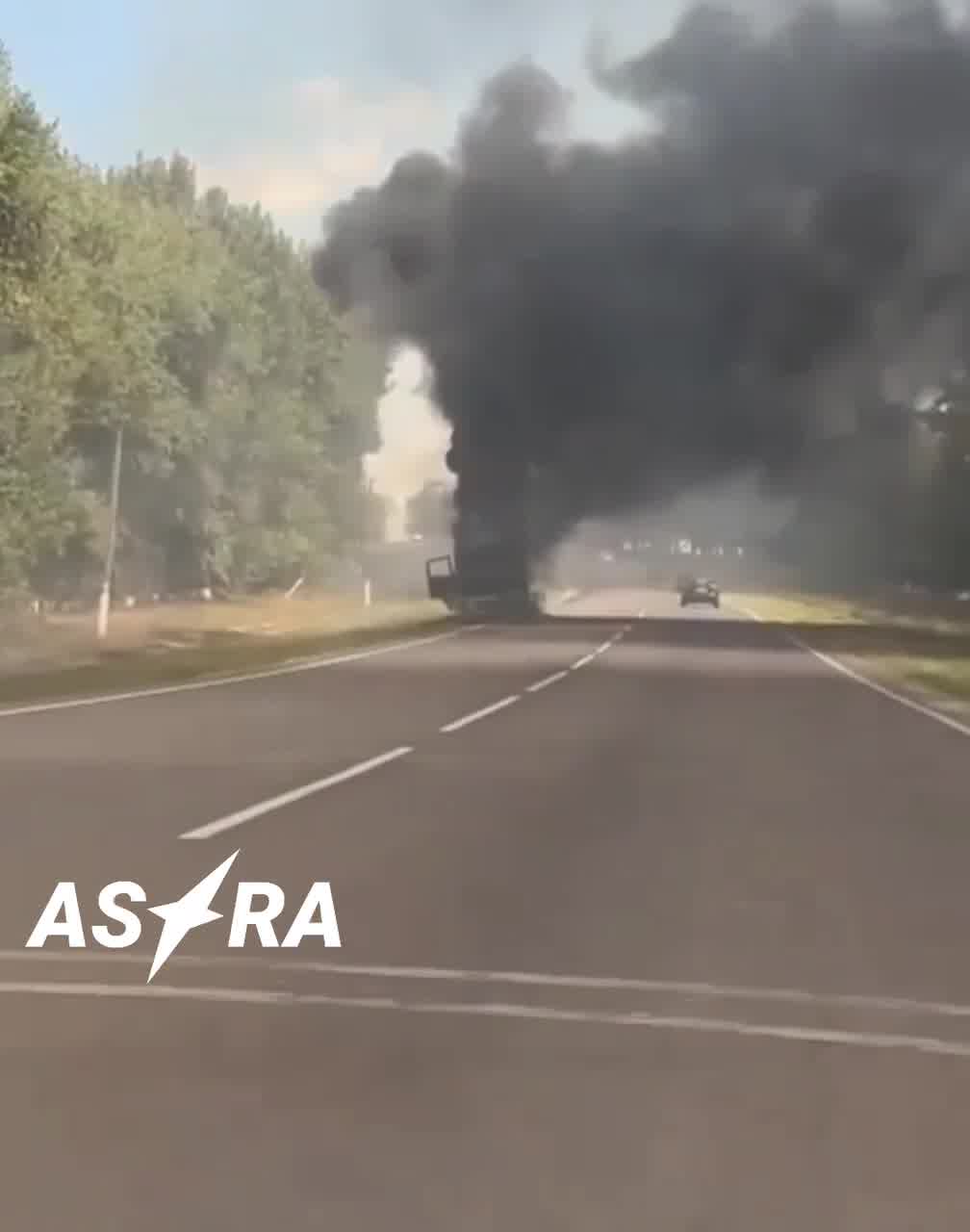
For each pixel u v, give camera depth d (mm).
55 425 50188
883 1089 6789
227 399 81188
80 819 14500
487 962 9133
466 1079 6820
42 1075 6801
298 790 16828
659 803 16297
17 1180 5477
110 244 55500
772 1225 5156
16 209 42188
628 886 11594
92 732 23047
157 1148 5828
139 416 57219
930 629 75562
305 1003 8156
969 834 14484
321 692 31953
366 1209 5230
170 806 15484
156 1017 7836
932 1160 5848
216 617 70688
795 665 44531
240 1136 5996
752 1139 6070
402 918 10352
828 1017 8016
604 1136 6070
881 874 12305
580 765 19641
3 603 49406
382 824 14469
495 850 13109
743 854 13164
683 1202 5355
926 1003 8344
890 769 19859
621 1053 7297
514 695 31719
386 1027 7699
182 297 73000
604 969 9008
